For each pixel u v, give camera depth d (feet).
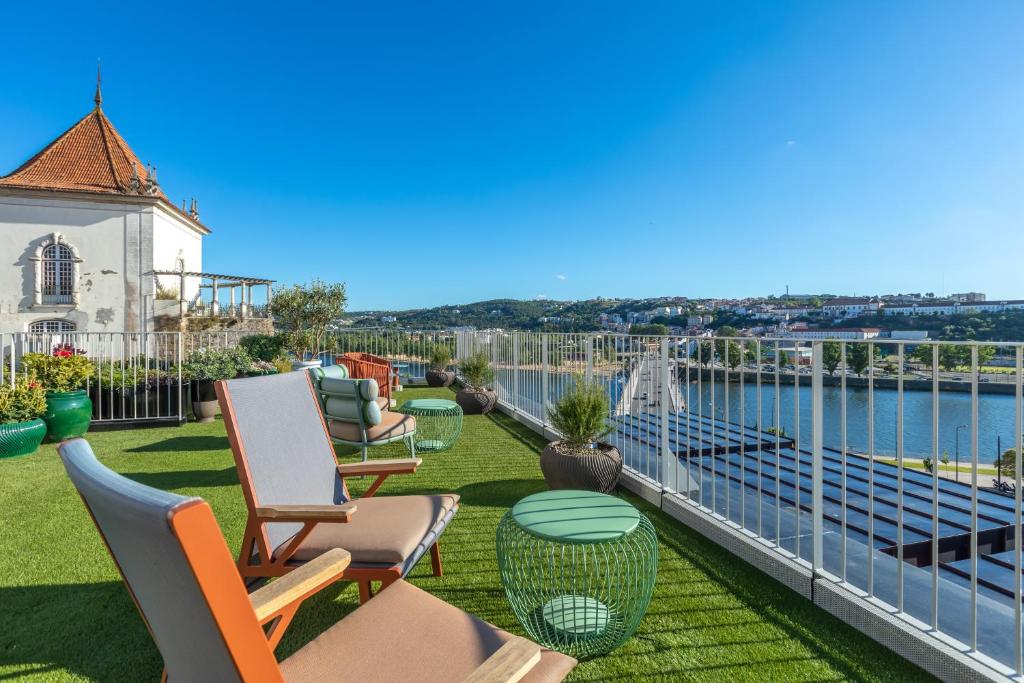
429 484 13.33
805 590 7.55
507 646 3.60
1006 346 5.38
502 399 25.79
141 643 6.47
